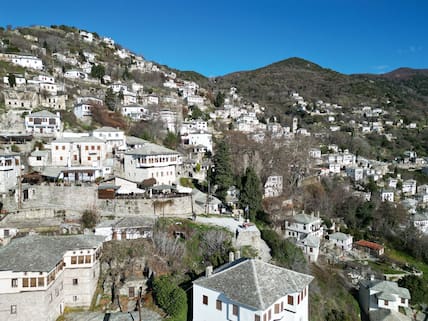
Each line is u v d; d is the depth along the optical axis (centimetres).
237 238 6041
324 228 10194
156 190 7444
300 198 11250
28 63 14312
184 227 5994
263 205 9406
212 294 4006
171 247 5331
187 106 17562
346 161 17112
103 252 5112
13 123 9275
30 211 6038
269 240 6712
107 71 18675
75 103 11794
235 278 4006
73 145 8344
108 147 9144
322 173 14450
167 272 4984
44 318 3888
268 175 11025
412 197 14225
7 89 10869
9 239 5241
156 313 4300
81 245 4553
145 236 5647
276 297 3750
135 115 12838
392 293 6506
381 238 10575
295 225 8819
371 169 15912
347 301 6569
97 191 6519
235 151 12031
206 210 7425
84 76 16175
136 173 7962
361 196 12031
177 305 4175
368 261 8962
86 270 4525
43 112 9462
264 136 15100
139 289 4759
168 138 11600
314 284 6297
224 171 8375
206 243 5697
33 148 8362
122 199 6481
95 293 4697
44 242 4450
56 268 4241
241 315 3722
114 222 5750
